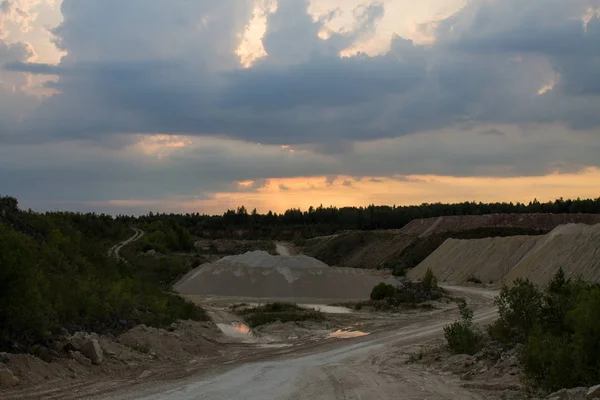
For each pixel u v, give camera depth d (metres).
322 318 34.31
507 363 14.56
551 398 9.95
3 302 13.67
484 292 53.53
